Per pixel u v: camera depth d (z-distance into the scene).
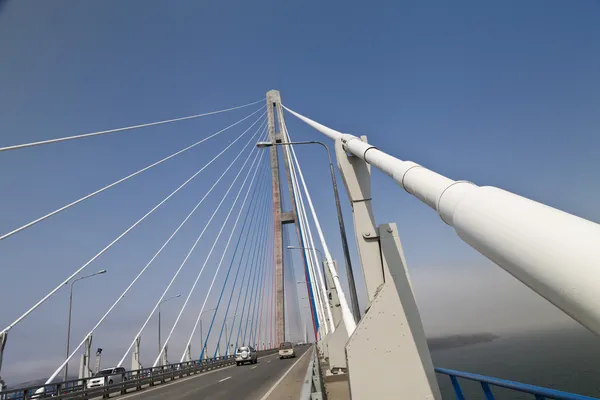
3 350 15.09
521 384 3.52
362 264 6.34
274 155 65.62
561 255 1.70
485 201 2.33
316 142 14.10
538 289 1.90
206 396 13.76
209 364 31.16
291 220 63.56
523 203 2.12
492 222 2.17
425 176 3.45
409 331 5.81
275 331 60.75
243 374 22.44
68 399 15.30
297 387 14.23
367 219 6.56
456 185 2.82
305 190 22.67
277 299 61.41
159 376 22.03
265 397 12.36
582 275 1.59
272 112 66.06
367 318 5.88
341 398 9.88
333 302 21.67
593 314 1.57
